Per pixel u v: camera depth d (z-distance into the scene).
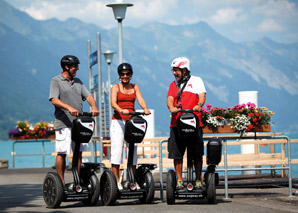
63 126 9.77
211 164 9.81
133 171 10.06
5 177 18.69
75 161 9.68
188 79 10.16
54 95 9.77
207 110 12.23
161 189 10.46
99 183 9.89
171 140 10.03
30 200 11.27
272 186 13.48
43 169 22.88
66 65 9.94
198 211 8.81
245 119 12.05
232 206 9.47
